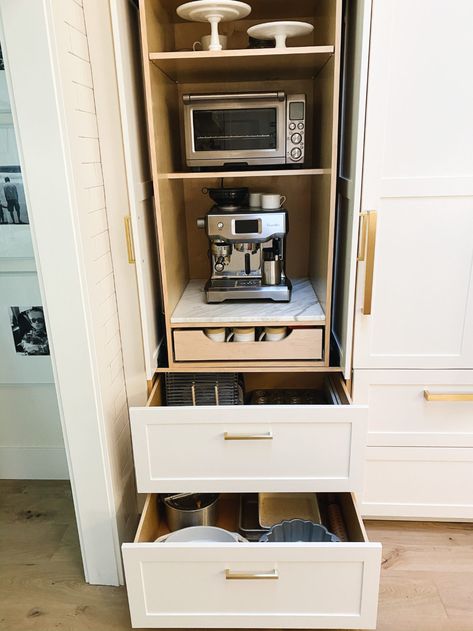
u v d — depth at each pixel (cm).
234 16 144
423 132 138
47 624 147
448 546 172
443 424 165
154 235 171
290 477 147
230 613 132
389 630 142
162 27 161
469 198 143
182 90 189
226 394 181
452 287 151
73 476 147
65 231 123
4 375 200
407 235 147
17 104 114
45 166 118
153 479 149
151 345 164
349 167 153
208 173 151
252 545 123
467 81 134
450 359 158
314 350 162
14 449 212
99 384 138
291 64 155
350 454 143
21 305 190
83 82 127
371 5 128
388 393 163
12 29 108
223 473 147
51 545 177
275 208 172
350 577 126
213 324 161
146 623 133
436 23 130
